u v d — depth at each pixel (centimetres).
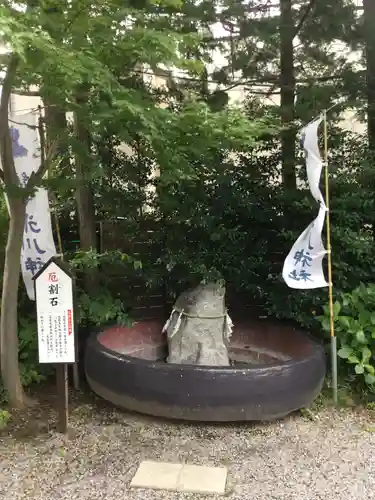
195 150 391
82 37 319
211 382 379
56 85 319
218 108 491
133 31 325
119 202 540
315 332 519
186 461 352
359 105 546
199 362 446
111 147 530
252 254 553
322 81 573
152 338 526
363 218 525
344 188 518
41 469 341
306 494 314
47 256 462
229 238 544
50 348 376
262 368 386
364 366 443
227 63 597
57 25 301
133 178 544
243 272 548
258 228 559
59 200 548
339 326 465
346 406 442
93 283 510
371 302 468
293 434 393
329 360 478
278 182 561
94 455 359
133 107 314
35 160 453
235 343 534
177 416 387
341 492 316
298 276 443
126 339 509
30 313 487
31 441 376
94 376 422
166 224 552
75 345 375
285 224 545
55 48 262
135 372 395
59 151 433
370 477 333
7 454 358
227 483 326
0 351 420
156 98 481
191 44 350
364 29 547
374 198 521
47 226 463
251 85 603
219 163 531
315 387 412
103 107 334
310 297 511
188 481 325
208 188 539
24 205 400
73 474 335
